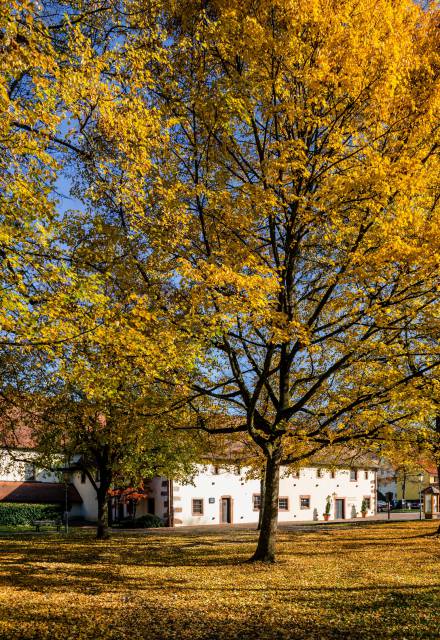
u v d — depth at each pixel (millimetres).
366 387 12477
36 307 8445
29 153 8078
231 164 12805
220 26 10422
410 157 10734
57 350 8719
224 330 10516
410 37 10836
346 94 10695
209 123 11203
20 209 7758
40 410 16141
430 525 27969
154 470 24453
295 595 10195
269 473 14703
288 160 10906
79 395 16703
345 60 9961
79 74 8055
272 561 14547
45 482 39375
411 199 11266
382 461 51031
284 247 12711
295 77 10844
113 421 14727
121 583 11648
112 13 9742
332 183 10484
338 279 11062
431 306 11375
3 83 7621
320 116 10969
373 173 9938
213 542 21359
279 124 11781
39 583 11555
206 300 10625
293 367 16984
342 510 47938
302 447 14703
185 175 12242
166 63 10242
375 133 11000
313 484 45844
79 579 12125
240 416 17422
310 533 25188
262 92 11250
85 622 8430
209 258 11359
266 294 11258
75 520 39531
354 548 17938
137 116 9492
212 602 9742
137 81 9398
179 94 11242
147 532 29484
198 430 16047
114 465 22109
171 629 8078
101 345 9281
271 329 11125
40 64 7457
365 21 10219
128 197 10094
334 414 12648
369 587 10773
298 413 17438
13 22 6984
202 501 39188
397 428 13688
